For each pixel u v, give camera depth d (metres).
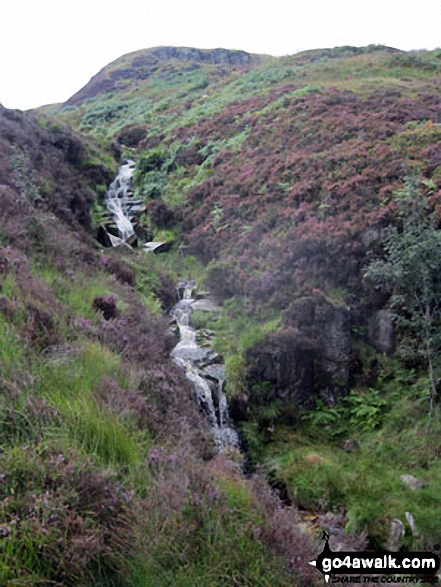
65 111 45.59
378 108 17.92
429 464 7.59
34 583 2.86
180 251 16.09
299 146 16.83
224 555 3.57
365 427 8.73
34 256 9.11
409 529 6.28
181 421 6.14
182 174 20.30
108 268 11.58
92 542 3.15
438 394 8.49
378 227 10.73
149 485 4.01
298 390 9.69
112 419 4.73
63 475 3.55
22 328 5.83
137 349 7.68
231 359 9.94
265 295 11.48
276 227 13.38
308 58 35.47
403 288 9.49
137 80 53.22
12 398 4.36
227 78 36.59
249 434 8.85
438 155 12.54
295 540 4.23
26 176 13.49
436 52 28.61
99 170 20.88
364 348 10.05
